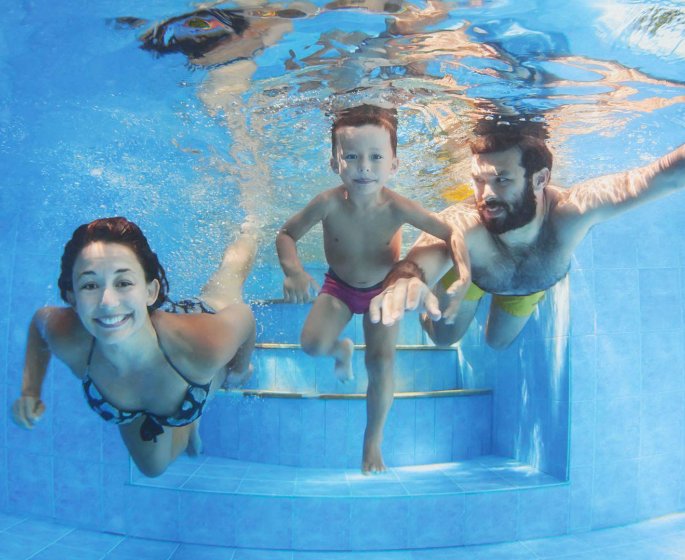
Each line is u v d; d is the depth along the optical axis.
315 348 1.25
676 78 1.27
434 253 1.14
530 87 1.31
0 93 1.39
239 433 2.47
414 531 1.95
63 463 2.05
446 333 1.67
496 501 2.00
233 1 0.97
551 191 1.29
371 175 1.13
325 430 2.39
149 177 1.95
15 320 2.08
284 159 1.78
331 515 1.94
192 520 1.96
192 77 1.27
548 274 1.37
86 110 1.47
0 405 2.08
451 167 1.84
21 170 1.91
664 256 2.18
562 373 2.13
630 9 1.00
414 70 1.22
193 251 2.43
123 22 1.06
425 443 2.48
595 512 2.07
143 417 1.03
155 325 0.88
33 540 1.88
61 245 2.19
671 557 1.82
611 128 1.58
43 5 1.02
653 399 2.15
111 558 1.81
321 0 0.96
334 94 1.34
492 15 1.01
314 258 3.08
